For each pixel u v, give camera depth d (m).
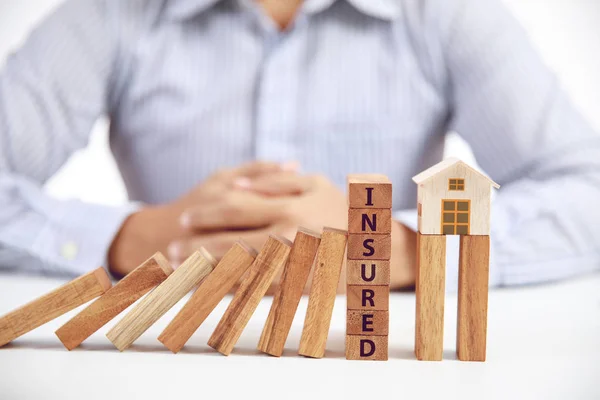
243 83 1.32
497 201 1.03
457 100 1.32
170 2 1.33
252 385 0.52
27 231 0.99
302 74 1.31
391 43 1.32
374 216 0.62
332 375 0.56
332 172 1.34
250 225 0.92
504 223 0.96
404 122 1.33
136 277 0.64
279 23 1.33
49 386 0.52
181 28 1.33
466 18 1.28
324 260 0.62
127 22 1.34
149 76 1.34
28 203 1.01
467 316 0.61
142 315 0.63
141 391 0.50
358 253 0.61
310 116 1.31
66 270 0.98
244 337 0.69
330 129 1.32
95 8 1.34
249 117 1.32
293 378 0.54
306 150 1.32
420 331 0.61
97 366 0.58
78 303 0.64
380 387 0.52
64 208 1.01
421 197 0.62
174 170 1.36
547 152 1.19
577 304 0.83
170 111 1.34
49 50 1.30
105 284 0.65
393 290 0.90
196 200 1.00
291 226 0.91
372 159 1.34
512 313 0.78
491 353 0.62
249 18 1.31
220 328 0.63
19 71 1.29
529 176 1.21
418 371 0.57
